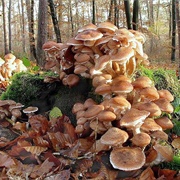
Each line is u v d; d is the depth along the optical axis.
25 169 0.52
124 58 0.58
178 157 0.54
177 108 0.67
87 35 0.63
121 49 0.60
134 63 0.66
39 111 0.79
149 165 0.51
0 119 0.75
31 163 0.55
